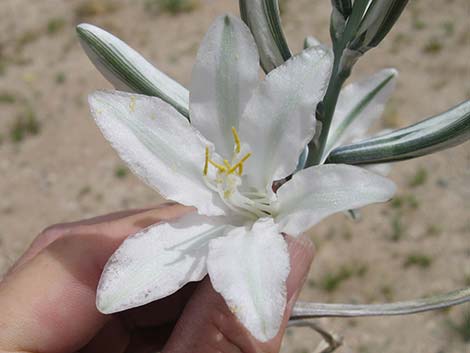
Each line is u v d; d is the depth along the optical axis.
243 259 0.10
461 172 0.42
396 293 0.36
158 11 0.60
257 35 0.13
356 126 0.15
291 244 0.13
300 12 0.56
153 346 0.17
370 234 0.39
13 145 0.49
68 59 0.57
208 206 0.12
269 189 0.12
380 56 0.50
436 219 0.40
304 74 0.11
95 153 0.48
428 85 0.48
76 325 0.14
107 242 0.14
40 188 0.46
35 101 0.53
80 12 0.61
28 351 0.13
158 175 0.11
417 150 0.12
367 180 0.10
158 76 0.13
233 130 0.11
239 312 0.10
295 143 0.11
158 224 0.11
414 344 0.35
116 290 0.11
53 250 0.14
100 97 0.11
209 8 0.59
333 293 0.37
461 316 0.35
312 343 0.35
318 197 0.11
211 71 0.11
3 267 0.41
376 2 0.11
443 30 0.52
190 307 0.13
